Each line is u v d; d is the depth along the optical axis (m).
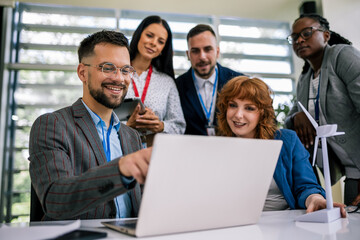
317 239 0.57
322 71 2.06
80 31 4.65
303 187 1.24
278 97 4.54
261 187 0.71
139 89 2.30
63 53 4.56
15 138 4.28
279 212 0.99
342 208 0.86
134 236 0.59
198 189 0.60
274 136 1.43
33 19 4.58
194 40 2.43
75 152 1.06
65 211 0.73
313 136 2.03
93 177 0.70
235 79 1.51
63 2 4.39
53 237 0.55
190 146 0.56
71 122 1.11
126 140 1.27
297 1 4.42
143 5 4.49
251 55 4.91
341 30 4.06
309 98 2.21
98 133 1.20
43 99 4.42
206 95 2.54
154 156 0.53
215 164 0.60
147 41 2.31
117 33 1.23
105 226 0.71
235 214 0.69
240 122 1.46
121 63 1.19
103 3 4.41
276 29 5.11
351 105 1.93
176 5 4.48
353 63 1.90
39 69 4.43
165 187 0.56
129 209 1.14
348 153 1.91
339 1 4.15
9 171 4.18
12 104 4.36
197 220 0.63
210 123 2.44
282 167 1.31
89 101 1.21
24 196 4.16
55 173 0.88
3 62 4.21
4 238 0.53
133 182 0.71
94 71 1.17
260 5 4.57
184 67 4.64
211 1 4.42
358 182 1.89
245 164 0.65
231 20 4.97
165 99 2.35
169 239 0.57
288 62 4.98
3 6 4.31
